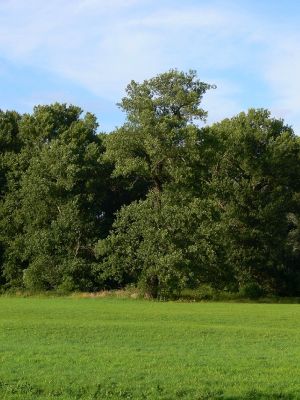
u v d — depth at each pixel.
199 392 15.45
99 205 71.12
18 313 40.00
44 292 63.88
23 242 67.50
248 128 72.12
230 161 72.44
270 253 69.12
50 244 64.62
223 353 21.70
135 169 61.91
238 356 20.95
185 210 59.28
